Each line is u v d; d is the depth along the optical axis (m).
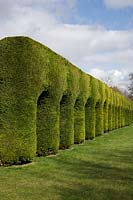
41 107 17.00
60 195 9.82
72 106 21.05
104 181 11.90
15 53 14.20
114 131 43.34
